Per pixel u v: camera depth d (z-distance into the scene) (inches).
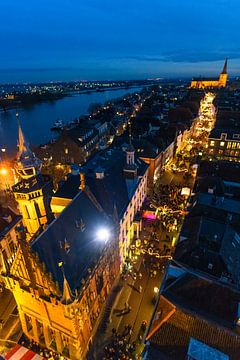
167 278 1686.8
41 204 2116.1
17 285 1475.1
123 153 3122.5
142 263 2298.2
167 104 7800.2
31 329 1739.7
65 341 1596.9
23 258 1350.9
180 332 1291.8
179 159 4603.8
